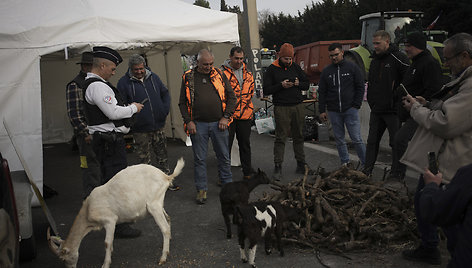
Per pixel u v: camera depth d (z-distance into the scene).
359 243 3.58
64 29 5.12
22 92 4.91
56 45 5.05
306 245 3.75
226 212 4.11
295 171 6.58
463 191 1.79
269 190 5.63
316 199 4.01
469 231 1.78
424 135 2.94
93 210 3.37
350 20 32.91
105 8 5.68
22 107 4.93
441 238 3.70
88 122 3.96
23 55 4.89
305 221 3.97
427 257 3.26
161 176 3.69
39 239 4.38
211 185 6.13
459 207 1.81
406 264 3.30
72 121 4.40
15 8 5.33
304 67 15.91
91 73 3.96
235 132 6.06
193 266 3.54
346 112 5.92
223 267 3.48
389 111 5.36
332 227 3.79
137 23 5.61
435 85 4.46
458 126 2.64
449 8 23.44
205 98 5.15
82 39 5.20
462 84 2.69
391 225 3.76
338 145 6.15
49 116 11.15
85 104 3.91
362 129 8.56
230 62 5.82
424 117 2.82
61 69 10.95
